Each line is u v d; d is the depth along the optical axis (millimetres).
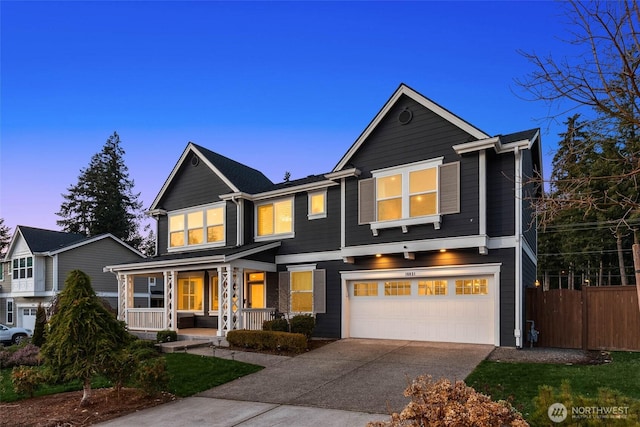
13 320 30844
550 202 5348
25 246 29172
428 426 4109
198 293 19875
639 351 11781
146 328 18188
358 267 15320
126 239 49156
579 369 9453
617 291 12281
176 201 21016
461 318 13328
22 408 8445
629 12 4582
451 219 13133
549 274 35531
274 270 17594
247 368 11297
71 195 47844
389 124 14703
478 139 12766
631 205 5223
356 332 15289
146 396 9039
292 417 7453
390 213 14273
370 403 8023
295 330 14586
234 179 19266
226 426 7121
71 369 8273
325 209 16609
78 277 8914
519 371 9406
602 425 4074
